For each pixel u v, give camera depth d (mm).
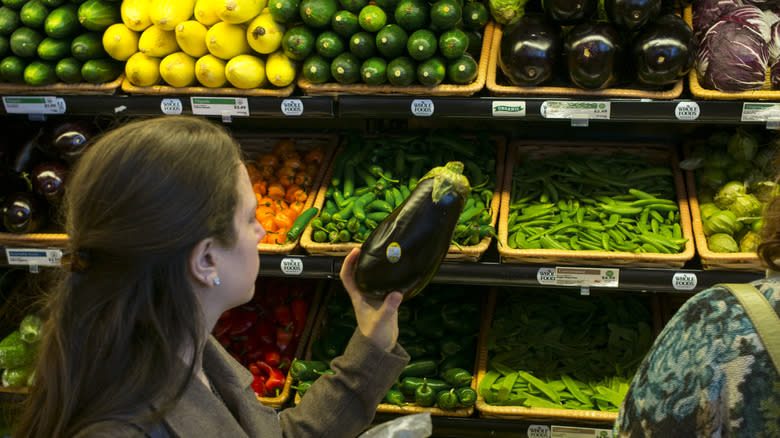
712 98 2055
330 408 1274
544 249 2232
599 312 2674
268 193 2688
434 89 2146
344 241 2275
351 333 2695
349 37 2176
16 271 2928
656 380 896
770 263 904
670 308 2734
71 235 895
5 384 2605
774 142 2377
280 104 2230
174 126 897
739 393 814
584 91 2096
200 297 977
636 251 2262
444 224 1472
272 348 2707
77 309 874
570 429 2316
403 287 1476
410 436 1337
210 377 1142
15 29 2281
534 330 2562
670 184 2523
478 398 2398
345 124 2939
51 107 2309
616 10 2012
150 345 890
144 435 897
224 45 2160
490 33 2400
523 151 2748
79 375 877
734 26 2062
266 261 2324
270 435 1151
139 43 2225
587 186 2539
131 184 833
